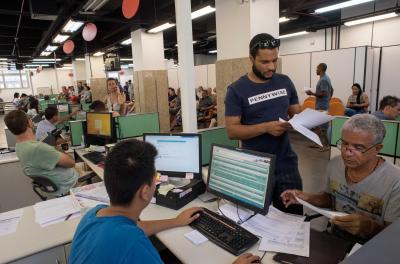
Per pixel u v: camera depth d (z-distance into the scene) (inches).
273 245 50.1
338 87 275.3
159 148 77.6
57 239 58.7
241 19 157.3
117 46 379.9
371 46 263.6
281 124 62.7
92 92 416.8
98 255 31.4
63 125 191.9
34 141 92.4
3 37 391.2
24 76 777.6
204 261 47.5
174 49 512.1
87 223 36.2
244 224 57.4
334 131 118.0
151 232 55.8
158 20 250.1
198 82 441.7
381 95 263.3
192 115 98.9
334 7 210.4
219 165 64.9
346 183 55.7
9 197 125.4
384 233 23.4
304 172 162.7
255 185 57.6
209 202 69.9
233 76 166.6
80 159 132.0
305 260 45.2
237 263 44.4
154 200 70.4
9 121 89.4
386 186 49.6
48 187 93.8
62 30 247.3
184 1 92.0
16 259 54.2
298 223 56.2
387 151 98.3
